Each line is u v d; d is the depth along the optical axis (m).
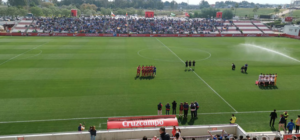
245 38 84.75
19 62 43.44
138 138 17.80
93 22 96.56
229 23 104.88
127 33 88.06
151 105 26.22
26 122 22.03
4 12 115.75
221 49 61.38
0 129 20.77
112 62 45.03
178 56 51.69
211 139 15.83
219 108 25.67
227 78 36.16
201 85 32.81
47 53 51.75
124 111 24.66
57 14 135.25
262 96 29.08
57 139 16.89
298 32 88.06
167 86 32.22
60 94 28.64
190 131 18.06
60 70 38.78
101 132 17.27
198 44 69.50
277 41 77.12
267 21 154.50
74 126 21.58
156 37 84.50
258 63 45.97
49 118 22.86
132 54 52.78
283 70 41.00
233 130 18.47
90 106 25.62
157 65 43.53
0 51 53.06
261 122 22.67
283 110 25.34
